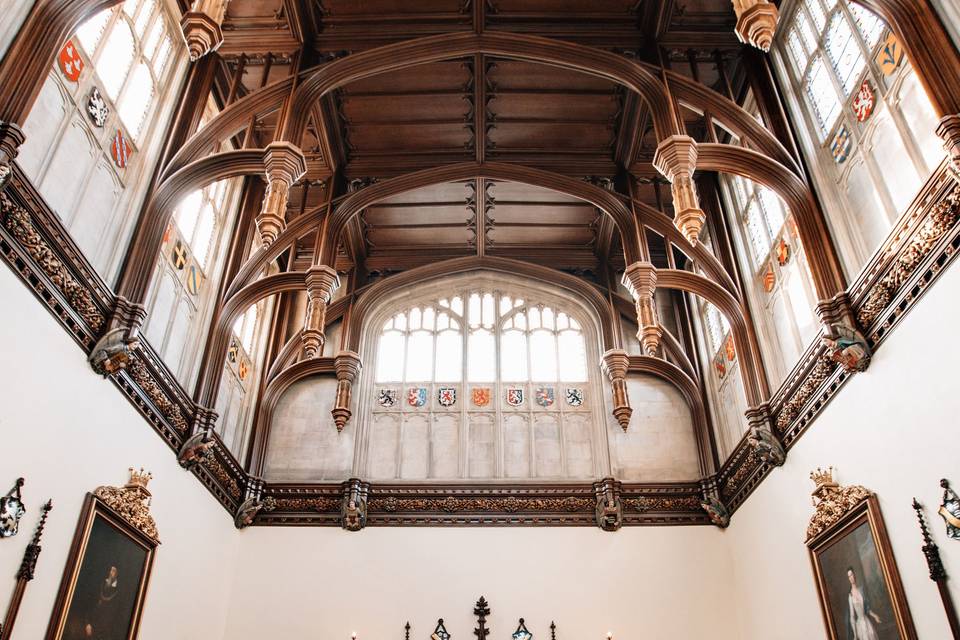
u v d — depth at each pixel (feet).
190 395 46.62
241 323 57.77
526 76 52.80
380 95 53.93
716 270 52.90
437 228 64.90
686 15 48.21
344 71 48.06
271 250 52.85
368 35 49.60
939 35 30.27
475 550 53.47
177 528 43.83
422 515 54.70
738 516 51.90
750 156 42.47
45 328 31.22
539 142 57.77
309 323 48.21
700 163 43.16
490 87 53.52
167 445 42.91
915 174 33.37
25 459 29.50
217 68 48.57
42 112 31.89
